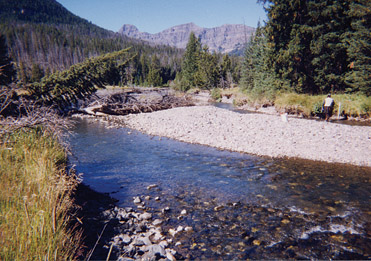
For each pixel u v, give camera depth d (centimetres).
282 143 1244
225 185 767
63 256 302
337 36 2683
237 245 456
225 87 7581
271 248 447
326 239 477
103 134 1594
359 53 2406
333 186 752
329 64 2831
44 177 430
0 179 400
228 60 8231
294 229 513
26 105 643
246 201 652
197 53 8494
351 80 2634
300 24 2866
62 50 16838
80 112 2583
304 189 730
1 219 304
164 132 1606
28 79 737
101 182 782
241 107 3278
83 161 1007
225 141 1323
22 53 15300
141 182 792
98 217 532
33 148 568
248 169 922
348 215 573
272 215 574
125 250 412
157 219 548
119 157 1077
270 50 3031
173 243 460
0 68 628
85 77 890
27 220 303
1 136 536
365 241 470
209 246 452
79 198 623
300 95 2619
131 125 1945
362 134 1355
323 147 1162
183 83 7475
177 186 759
